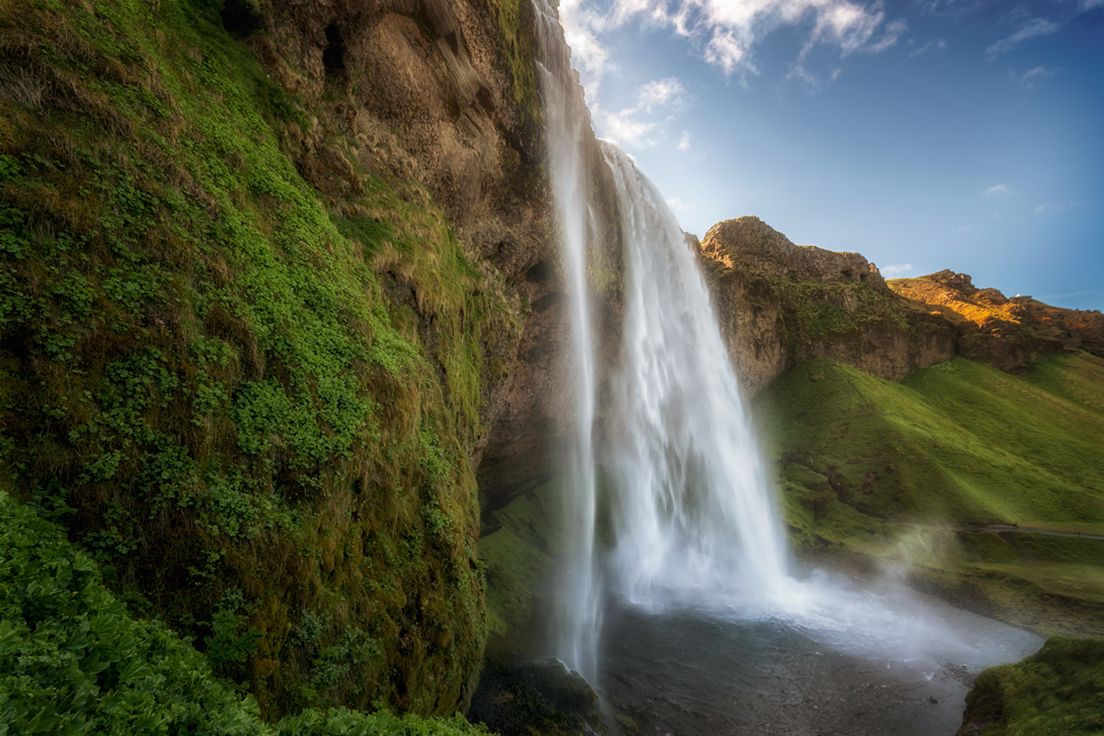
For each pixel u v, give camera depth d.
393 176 22.27
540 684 21.23
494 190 30.00
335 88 20.56
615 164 44.38
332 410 11.78
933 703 24.92
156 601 7.66
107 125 10.05
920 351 99.62
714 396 61.34
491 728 18.09
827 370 83.69
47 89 9.40
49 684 4.29
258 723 5.87
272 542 9.36
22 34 9.40
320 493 10.73
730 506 55.59
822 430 72.88
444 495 15.80
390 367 14.48
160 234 9.77
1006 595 38.94
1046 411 87.19
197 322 9.74
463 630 14.99
